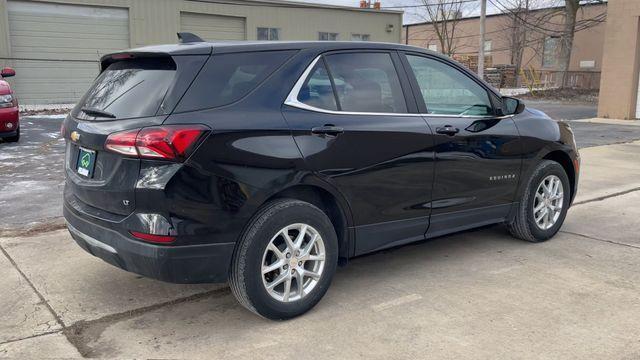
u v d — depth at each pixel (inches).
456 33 1754.4
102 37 815.7
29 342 132.0
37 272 175.0
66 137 150.4
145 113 128.8
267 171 134.0
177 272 126.3
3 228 219.8
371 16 1063.0
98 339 134.1
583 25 1397.6
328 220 146.5
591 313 147.4
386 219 159.8
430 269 180.7
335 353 127.3
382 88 161.3
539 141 197.9
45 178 312.8
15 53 759.7
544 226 206.8
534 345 130.3
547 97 1192.8
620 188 302.5
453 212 176.4
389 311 149.0
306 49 149.5
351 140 148.2
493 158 183.3
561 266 183.2
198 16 882.1
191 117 126.8
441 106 174.1
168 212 123.3
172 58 132.3
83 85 816.3
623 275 175.2
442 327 139.6
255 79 139.6
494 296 158.7
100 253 137.9
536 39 1504.7
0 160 365.4
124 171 127.3
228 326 140.9
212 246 128.8
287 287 141.3
